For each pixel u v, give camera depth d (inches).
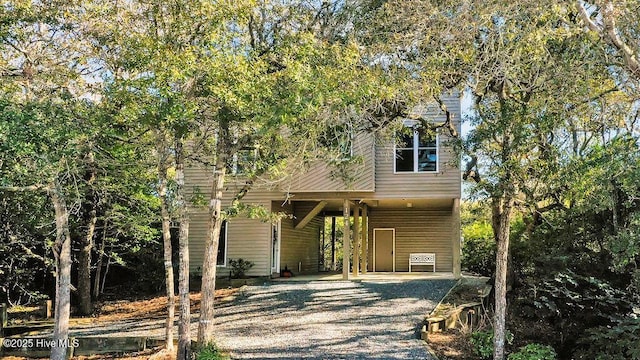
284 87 309.3
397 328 443.5
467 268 796.6
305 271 891.4
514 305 491.5
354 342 402.6
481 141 388.2
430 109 568.1
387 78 363.9
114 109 313.4
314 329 443.2
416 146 679.7
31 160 275.1
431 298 552.1
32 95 312.7
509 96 397.4
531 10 329.4
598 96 413.7
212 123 375.2
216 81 299.6
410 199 687.1
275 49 367.9
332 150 459.2
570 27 359.3
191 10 312.2
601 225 477.4
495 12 342.3
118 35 318.0
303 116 320.2
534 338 454.0
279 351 378.3
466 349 400.2
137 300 635.5
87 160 377.4
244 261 705.6
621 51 346.0
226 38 319.6
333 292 594.9
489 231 797.2
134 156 397.4
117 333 450.9
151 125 312.3
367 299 554.9
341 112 415.2
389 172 679.7
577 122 454.3
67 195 358.6
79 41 342.0
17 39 315.6
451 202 733.3
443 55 372.2
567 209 504.4
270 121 300.8
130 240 631.2
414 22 362.9
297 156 434.0
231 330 445.7
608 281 444.8
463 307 499.2
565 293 433.7
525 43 341.7
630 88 420.2
